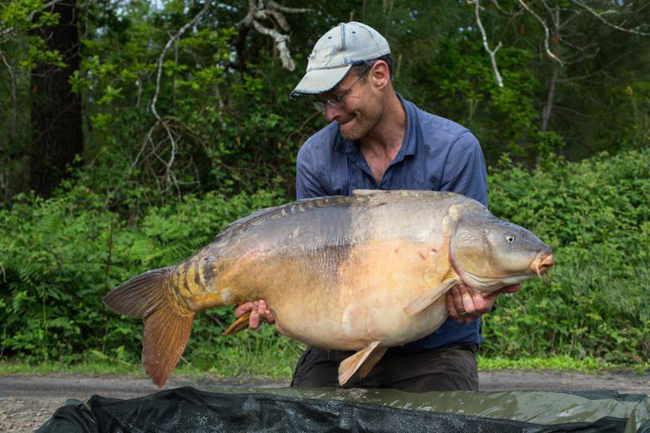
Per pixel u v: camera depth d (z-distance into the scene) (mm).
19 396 6230
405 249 2619
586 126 19016
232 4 14359
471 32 15492
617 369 7621
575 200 10555
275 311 2730
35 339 7996
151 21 16250
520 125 14461
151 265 8820
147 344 2855
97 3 14281
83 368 7531
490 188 11016
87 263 8414
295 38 14359
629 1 17281
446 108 15039
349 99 3004
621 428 2475
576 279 8734
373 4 12742
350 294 2641
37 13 12945
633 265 9367
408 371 3209
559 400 2766
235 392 2980
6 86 14617
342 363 2672
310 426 2771
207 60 14070
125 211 12117
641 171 11594
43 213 9672
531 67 17547
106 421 2820
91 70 12219
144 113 12391
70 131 13812
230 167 12281
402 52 12898
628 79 18859
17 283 8125
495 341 8609
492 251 2557
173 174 11992
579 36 17953
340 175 3295
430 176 3170
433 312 2672
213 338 8281
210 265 2748
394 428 2686
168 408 2844
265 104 12773
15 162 15086
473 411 2734
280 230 2719
